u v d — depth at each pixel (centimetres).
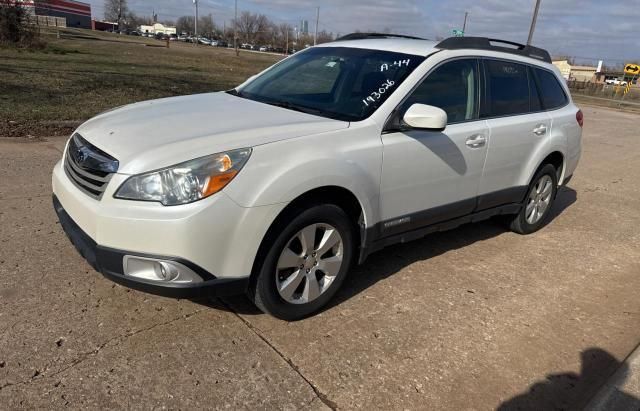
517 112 460
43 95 1088
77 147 314
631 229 584
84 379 258
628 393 285
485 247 485
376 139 336
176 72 1984
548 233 544
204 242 267
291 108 368
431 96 378
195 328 309
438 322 343
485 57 429
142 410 243
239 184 273
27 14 2453
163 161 267
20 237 403
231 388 262
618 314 378
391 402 265
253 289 304
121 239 267
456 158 391
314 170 296
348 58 409
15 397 243
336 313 342
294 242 313
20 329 291
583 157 1045
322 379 276
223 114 339
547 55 526
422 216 382
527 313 367
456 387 281
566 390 287
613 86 4412
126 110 361
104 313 314
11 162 604
